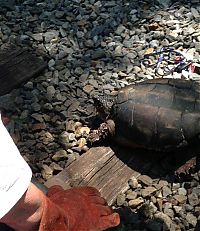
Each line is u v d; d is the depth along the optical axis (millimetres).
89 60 1328
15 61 1312
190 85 1118
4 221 488
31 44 1380
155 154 1093
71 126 1167
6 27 1437
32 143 1136
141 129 1058
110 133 1102
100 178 1048
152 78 1271
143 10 1468
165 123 1041
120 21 1435
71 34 1407
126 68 1306
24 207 491
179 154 1070
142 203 1002
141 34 1400
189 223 959
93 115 1193
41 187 857
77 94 1244
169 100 1073
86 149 1113
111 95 1186
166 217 973
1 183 447
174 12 1457
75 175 1053
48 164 1096
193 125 1033
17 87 1265
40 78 1290
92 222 758
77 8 1477
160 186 1031
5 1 1516
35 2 1513
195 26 1409
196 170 1060
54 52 1355
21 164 463
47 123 1183
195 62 1301
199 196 1011
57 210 574
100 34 1403
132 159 1086
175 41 1367
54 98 1233
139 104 1075
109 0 1506
